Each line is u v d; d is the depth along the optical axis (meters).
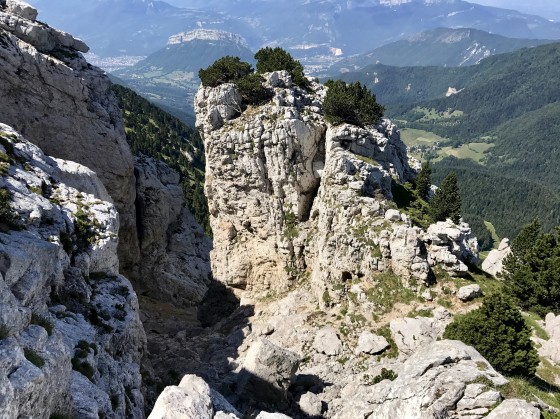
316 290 57.34
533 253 55.69
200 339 56.66
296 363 40.25
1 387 15.60
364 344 46.44
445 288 50.62
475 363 27.09
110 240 39.09
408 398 26.14
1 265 23.17
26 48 55.09
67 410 20.64
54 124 58.00
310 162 62.31
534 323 50.56
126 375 30.41
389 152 65.75
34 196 36.03
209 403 23.95
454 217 62.41
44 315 26.97
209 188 67.00
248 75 64.69
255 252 66.06
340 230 54.84
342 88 63.72
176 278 77.00
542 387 37.47
